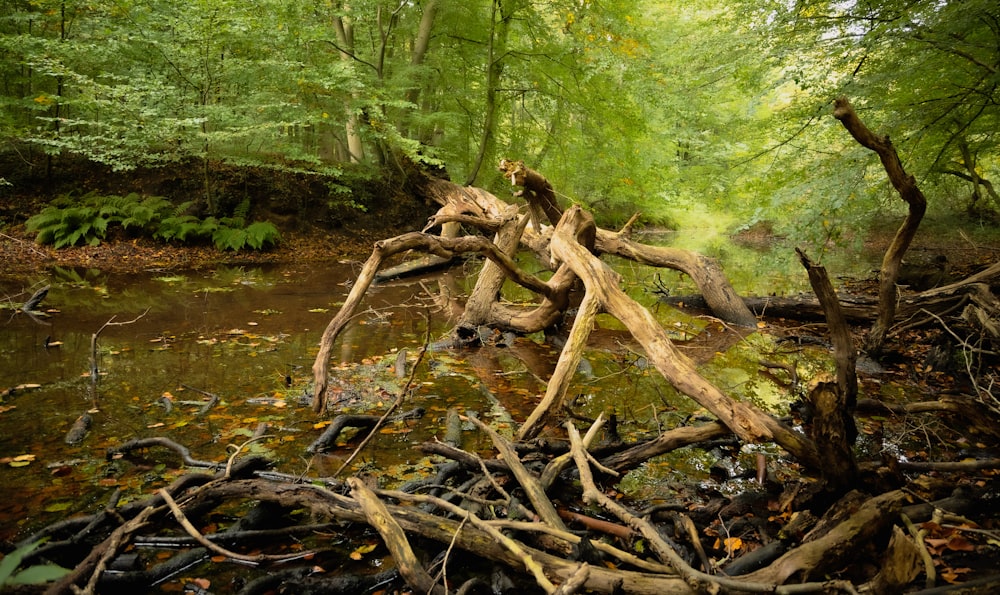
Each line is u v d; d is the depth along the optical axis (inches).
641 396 176.2
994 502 109.3
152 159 425.7
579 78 494.6
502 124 597.9
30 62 365.7
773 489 117.0
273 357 205.6
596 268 175.8
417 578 80.0
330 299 311.6
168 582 86.6
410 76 485.7
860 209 255.3
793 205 271.7
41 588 77.2
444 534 88.6
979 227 459.2
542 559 81.7
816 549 80.4
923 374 200.4
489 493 106.1
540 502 96.0
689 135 622.2
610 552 83.4
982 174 452.8
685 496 114.3
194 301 291.6
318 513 95.4
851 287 348.8
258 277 367.6
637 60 479.2
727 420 113.3
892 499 87.6
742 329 274.1
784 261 309.1
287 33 417.4
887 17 253.1
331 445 135.2
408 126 522.9
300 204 491.5
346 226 507.2
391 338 239.6
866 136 154.8
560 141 563.8
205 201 453.7
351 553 94.0
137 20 396.2
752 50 293.1
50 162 427.5
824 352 233.0
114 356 200.2
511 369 203.0
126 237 414.0
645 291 374.0
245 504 110.0
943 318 219.1
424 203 543.2
